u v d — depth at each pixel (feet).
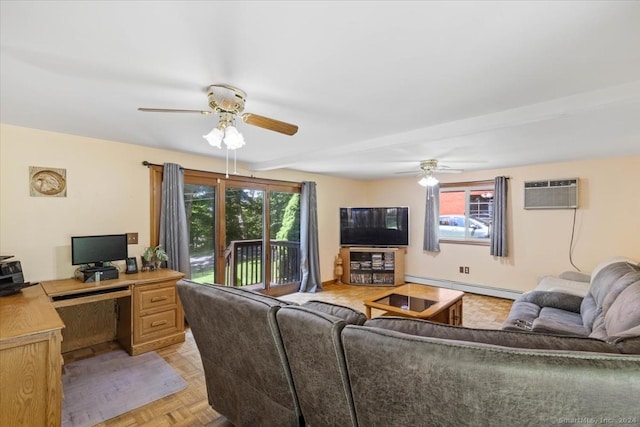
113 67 5.41
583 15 3.95
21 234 9.16
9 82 6.01
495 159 13.48
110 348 10.14
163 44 4.69
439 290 12.82
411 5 3.78
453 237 18.35
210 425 6.46
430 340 3.22
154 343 9.98
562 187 14.33
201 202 13.58
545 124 8.11
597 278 10.09
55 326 5.80
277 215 16.85
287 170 17.12
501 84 6.06
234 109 6.42
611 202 13.33
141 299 9.71
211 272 13.96
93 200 10.45
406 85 6.11
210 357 6.25
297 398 4.82
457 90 6.34
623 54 4.91
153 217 11.82
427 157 12.92
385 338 3.40
